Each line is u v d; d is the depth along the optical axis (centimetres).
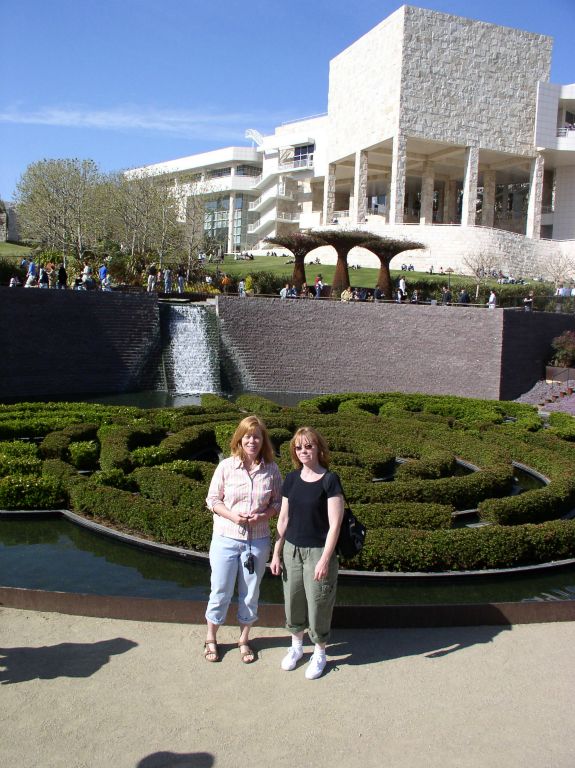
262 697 618
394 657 702
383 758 536
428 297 4778
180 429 1841
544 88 6631
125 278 4591
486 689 643
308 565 645
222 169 10712
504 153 6662
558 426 2397
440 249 6312
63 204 5856
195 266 5488
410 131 6272
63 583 982
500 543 1002
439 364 3319
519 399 3228
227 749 541
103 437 1602
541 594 973
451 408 2578
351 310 3406
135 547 1080
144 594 952
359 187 6925
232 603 775
